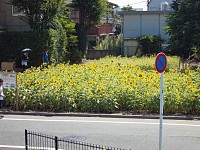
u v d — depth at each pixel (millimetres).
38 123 11336
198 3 23188
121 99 13008
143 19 38594
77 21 39656
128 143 9219
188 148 8859
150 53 35312
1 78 13047
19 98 13227
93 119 11945
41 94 13141
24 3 23938
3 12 28156
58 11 25672
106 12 38688
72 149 8648
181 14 24062
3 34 24203
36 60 23938
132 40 37844
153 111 12711
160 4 49812
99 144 9117
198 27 22641
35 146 8797
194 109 12531
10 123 11336
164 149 8773
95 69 17094
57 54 26281
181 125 11195
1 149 8742
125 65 19578
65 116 12445
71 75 15555
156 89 13195
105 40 40156
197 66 23094
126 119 11984
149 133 10172
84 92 13125
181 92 12859
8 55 24234
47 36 24109
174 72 17141
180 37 23844
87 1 35656
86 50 36688
